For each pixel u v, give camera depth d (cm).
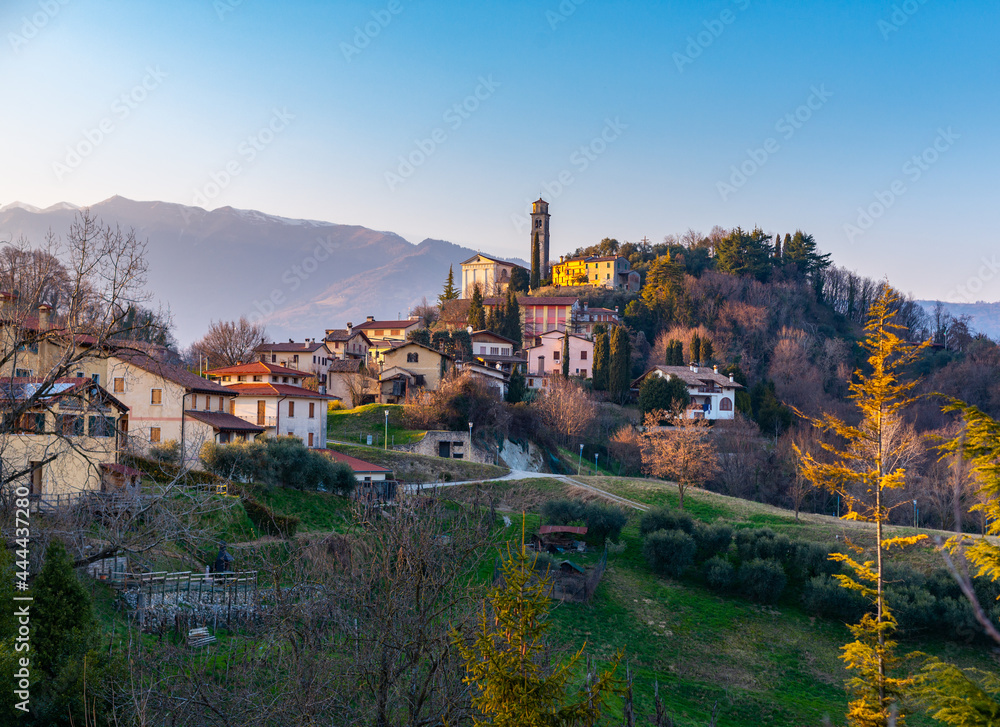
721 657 4003
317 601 1520
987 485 1455
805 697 3666
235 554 2906
